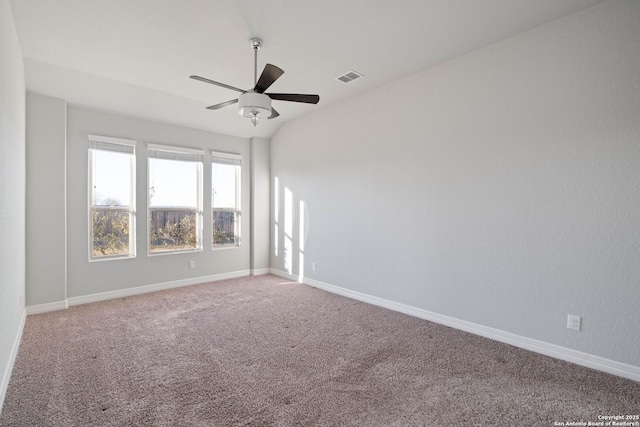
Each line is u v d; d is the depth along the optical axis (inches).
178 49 121.5
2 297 80.2
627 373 91.1
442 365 98.8
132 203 177.9
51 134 147.2
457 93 128.0
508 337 114.8
